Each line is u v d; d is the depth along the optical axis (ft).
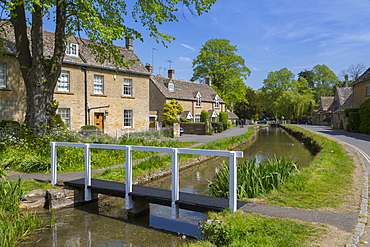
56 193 26.30
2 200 23.71
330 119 170.81
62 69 66.74
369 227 15.84
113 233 21.20
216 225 16.39
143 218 24.57
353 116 97.45
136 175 34.99
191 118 125.29
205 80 167.12
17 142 47.09
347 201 20.25
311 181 26.27
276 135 118.93
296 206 19.53
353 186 24.27
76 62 68.74
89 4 43.14
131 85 84.02
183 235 20.67
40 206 26.17
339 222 16.30
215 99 150.61
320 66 244.83
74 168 36.50
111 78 77.82
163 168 40.70
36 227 22.02
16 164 36.22
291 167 31.30
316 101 246.06
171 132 86.99
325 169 31.68
